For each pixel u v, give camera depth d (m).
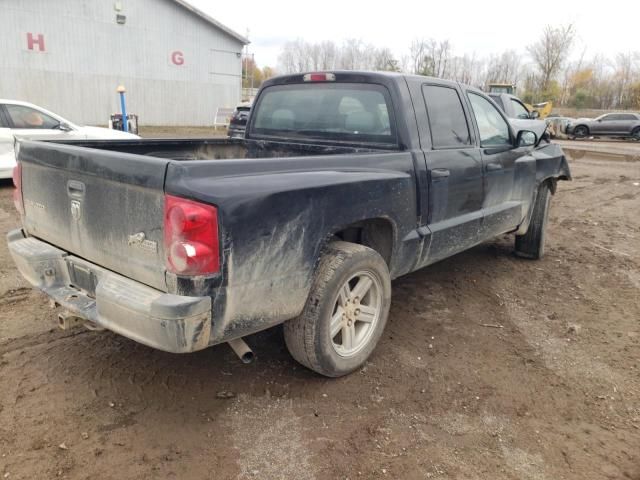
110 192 2.61
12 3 21.27
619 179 13.43
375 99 3.82
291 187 2.68
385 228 3.55
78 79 23.44
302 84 4.33
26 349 3.52
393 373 3.43
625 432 2.92
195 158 4.48
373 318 3.45
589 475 2.57
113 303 2.49
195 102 27.30
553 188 6.06
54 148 2.91
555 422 2.99
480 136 4.50
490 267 5.74
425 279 5.27
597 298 4.93
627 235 7.45
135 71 24.97
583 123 28.36
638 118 27.53
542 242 5.92
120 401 3.00
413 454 2.67
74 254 2.98
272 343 3.76
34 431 2.70
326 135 4.16
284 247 2.69
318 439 2.75
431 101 3.94
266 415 2.94
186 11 25.72
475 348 3.84
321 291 2.98
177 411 2.94
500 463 2.63
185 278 2.35
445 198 3.96
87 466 2.48
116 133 10.30
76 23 22.86
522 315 4.49
